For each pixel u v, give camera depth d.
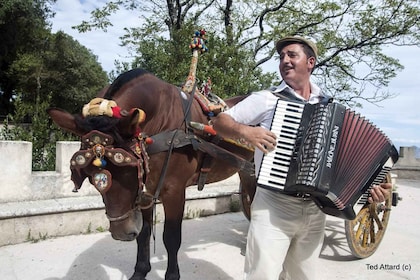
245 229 5.09
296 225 2.19
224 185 6.60
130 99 2.57
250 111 2.17
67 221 4.50
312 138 1.93
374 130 2.10
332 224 5.39
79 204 4.54
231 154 3.05
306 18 11.33
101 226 4.73
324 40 10.92
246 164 3.14
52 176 4.88
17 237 4.18
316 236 2.31
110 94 2.55
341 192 1.96
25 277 3.36
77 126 2.26
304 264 2.36
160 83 2.92
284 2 11.20
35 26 23.25
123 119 2.25
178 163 2.90
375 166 2.08
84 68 24.47
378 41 10.88
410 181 11.98
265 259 2.15
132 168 2.23
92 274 3.46
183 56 8.36
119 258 3.86
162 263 3.79
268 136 1.94
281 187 1.96
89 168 2.18
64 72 23.50
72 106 24.55
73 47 25.12
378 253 4.31
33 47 24.05
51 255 3.88
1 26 22.05
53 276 3.39
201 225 5.23
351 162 2.00
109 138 2.18
